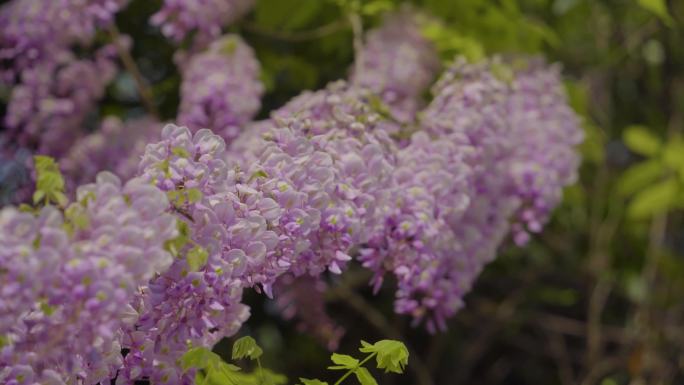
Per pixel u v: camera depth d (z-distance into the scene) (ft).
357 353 12.36
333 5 9.46
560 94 8.02
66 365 4.05
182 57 8.41
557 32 11.72
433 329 6.17
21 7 7.89
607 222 12.62
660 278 12.81
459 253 6.38
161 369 4.70
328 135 5.62
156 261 3.97
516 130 7.30
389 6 8.55
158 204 4.06
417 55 8.53
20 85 8.39
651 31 12.17
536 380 13.79
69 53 8.38
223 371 4.76
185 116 7.82
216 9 8.05
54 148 8.39
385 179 5.57
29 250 3.71
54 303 3.78
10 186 8.13
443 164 6.07
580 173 12.75
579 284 13.14
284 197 4.84
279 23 9.38
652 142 10.78
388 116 6.86
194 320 4.46
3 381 3.96
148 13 10.21
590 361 12.30
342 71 10.55
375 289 5.78
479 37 9.46
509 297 12.59
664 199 10.66
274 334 11.80
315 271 5.16
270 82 9.82
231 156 6.14
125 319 4.44
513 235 7.41
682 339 12.54
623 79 13.21
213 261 4.42
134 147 8.17
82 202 3.94
